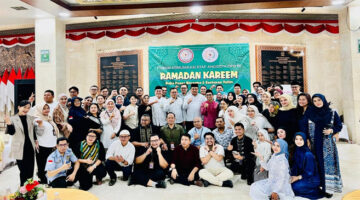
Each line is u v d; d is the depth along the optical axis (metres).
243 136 4.04
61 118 4.34
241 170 4.19
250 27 7.01
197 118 4.46
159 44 7.09
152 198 3.30
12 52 7.80
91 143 3.76
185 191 3.55
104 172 3.88
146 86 7.10
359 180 3.85
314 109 3.41
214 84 6.96
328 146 3.26
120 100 5.37
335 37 7.16
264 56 7.02
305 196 3.22
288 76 7.07
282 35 7.09
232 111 4.60
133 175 3.85
